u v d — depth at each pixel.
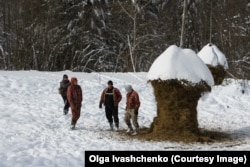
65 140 12.40
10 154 10.38
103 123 15.38
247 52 30.25
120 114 16.95
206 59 17.83
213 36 36.09
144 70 35.84
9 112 16.20
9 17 34.59
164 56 13.01
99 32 35.47
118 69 36.12
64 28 35.44
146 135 13.12
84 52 35.47
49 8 35.19
